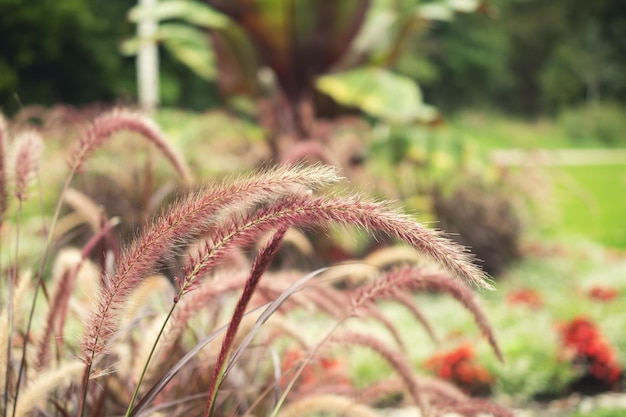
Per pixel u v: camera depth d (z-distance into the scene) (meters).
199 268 1.31
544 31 53.06
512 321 6.48
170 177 6.39
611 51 46.59
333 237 7.37
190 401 2.22
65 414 1.96
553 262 9.89
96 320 1.39
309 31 9.60
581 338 5.50
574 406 5.21
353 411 2.15
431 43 41.31
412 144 9.31
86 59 23.52
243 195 1.30
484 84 47.44
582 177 22.88
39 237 6.00
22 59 20.95
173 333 1.90
